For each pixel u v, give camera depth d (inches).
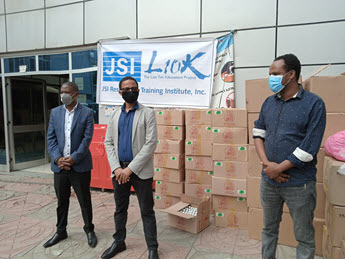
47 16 183.8
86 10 172.7
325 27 126.5
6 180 186.7
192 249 95.7
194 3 147.6
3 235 107.6
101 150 157.5
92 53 174.1
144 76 155.3
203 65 144.0
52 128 98.6
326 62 127.6
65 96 92.6
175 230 111.3
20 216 126.7
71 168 95.2
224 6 141.8
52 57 188.1
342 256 71.5
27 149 223.6
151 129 85.6
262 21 135.6
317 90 90.9
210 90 143.3
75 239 103.5
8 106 207.2
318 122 59.7
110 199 147.8
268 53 135.9
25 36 192.1
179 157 128.7
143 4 158.7
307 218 65.1
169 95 151.0
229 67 141.4
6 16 195.6
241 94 141.9
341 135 77.4
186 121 126.6
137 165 82.6
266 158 68.2
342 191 71.8
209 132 122.6
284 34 132.8
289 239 96.3
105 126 160.7
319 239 91.4
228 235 107.4
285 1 131.3
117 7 165.0
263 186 71.5
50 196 154.3
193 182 127.5
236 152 112.6
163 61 151.1
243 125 111.7
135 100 86.8
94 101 175.8
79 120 95.7
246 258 89.7
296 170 63.3
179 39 147.9
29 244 100.2
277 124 65.8
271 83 64.7
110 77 163.3
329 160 78.2
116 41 159.9
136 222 118.0
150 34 158.7
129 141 86.2
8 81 206.1
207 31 146.3
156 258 86.9
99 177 160.1
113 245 92.0
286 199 66.1
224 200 115.0
